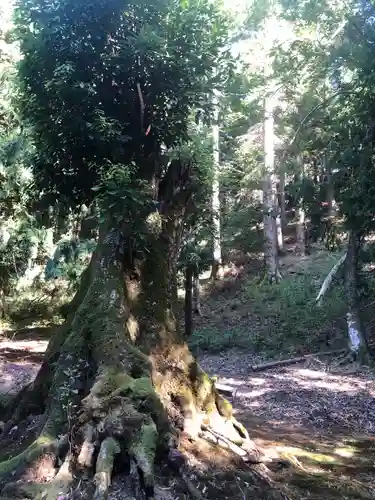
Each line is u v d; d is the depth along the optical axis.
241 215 24.06
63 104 6.53
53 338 6.41
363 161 11.22
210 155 13.32
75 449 4.58
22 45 6.76
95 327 5.59
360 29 11.95
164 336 6.15
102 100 6.80
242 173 20.88
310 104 14.63
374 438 7.75
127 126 6.98
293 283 20.64
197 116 7.44
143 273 6.38
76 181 7.55
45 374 6.04
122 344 5.42
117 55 6.36
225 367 14.75
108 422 4.54
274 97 19.11
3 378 11.59
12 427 5.75
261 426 8.31
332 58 12.74
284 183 23.73
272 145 20.86
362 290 15.12
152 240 6.47
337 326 16.41
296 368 13.98
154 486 4.23
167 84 6.66
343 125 12.46
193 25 6.54
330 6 13.46
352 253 14.44
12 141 15.73
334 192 13.67
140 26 6.54
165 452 4.71
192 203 7.41
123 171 5.86
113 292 5.87
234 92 8.80
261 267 24.72
